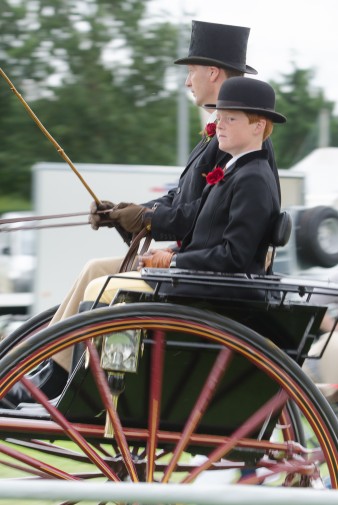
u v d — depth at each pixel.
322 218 27.91
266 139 10.45
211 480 11.64
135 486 6.11
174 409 9.51
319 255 27.61
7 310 32.31
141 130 57.44
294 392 9.20
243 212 9.48
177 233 10.61
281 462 9.57
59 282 31.75
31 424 9.32
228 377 9.41
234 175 9.77
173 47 57.19
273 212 9.66
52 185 31.78
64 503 9.84
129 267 10.57
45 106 56.75
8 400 10.31
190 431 9.27
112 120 56.72
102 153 56.72
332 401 13.10
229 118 9.94
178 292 9.37
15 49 55.31
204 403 9.26
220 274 9.30
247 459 9.62
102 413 9.48
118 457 9.83
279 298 9.70
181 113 46.81
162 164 57.66
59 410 9.41
